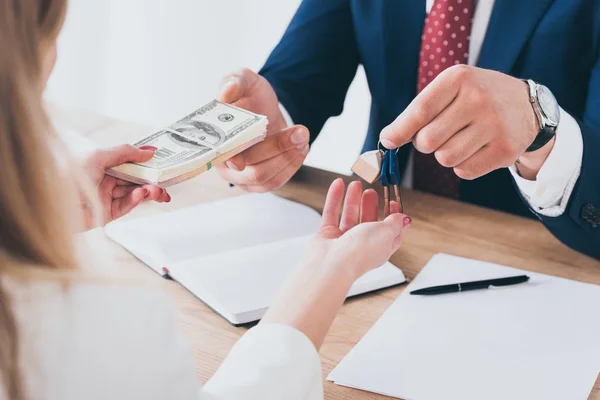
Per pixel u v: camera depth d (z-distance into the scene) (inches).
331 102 71.2
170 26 131.6
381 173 41.1
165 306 24.4
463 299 43.8
